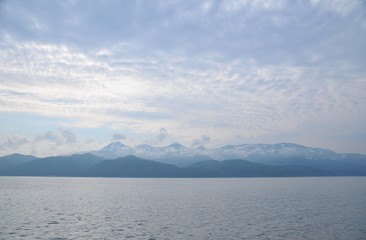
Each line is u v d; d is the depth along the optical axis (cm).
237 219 6669
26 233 5181
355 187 19475
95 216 6981
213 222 6303
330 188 18450
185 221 6412
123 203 9856
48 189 17200
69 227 5700
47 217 6775
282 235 5162
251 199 11375
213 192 15288
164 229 5600
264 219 6669
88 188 18812
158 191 16100
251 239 4900
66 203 9719
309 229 5619
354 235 5175
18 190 16125
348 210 8050
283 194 13750
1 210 7881
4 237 4909
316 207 8719
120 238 4919
